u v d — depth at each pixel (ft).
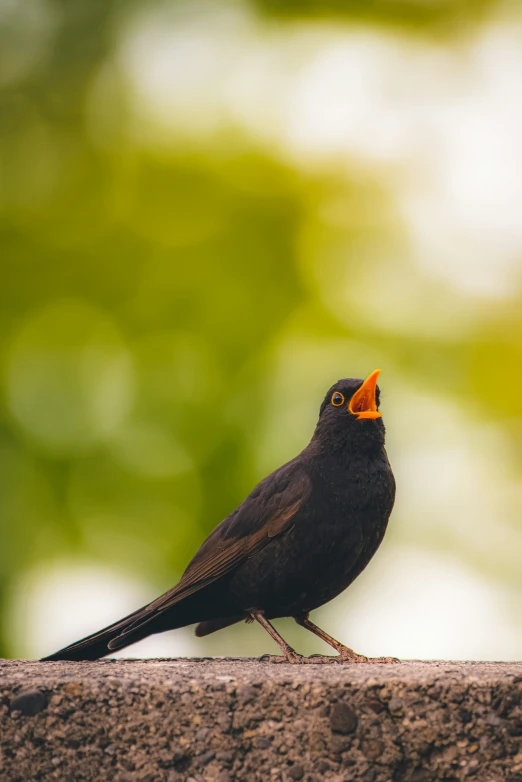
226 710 16.47
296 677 16.79
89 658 22.47
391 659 22.72
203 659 22.39
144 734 16.46
